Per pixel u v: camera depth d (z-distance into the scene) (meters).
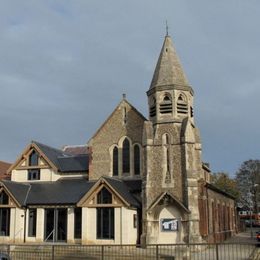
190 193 33.25
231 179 79.69
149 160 35.06
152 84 37.50
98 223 34.56
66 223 35.94
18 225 36.59
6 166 54.31
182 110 36.06
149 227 33.81
